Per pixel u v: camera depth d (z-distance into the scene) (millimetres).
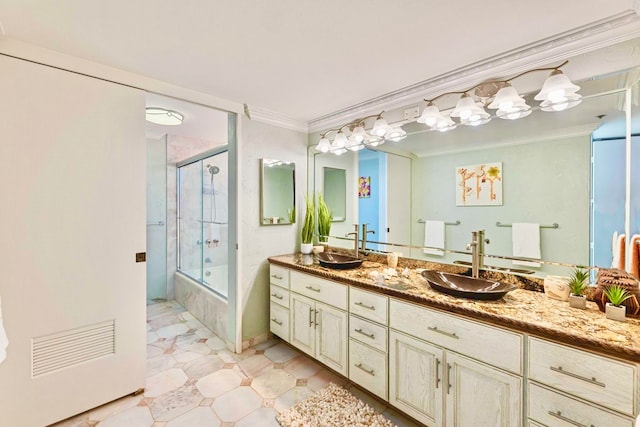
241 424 1689
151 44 1560
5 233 1519
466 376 1398
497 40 1506
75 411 1721
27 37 1490
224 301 2793
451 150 2033
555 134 1610
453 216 2029
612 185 1431
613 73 1373
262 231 2717
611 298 1250
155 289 4004
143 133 1959
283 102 2441
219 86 2113
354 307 1924
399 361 1671
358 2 1220
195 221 4113
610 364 1035
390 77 1945
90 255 1771
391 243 2410
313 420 1711
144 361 1979
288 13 1295
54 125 1644
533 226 1695
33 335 1595
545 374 1172
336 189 2854
